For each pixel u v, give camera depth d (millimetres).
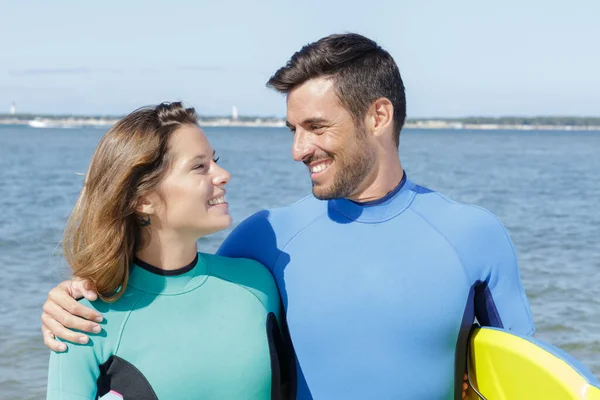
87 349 2066
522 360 2170
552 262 10367
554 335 6754
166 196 2135
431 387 2291
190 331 2156
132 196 2105
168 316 2160
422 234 2363
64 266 2369
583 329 6914
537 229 13898
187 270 2223
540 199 19516
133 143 2100
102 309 2123
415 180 25438
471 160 38938
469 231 2355
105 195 2096
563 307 7719
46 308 2094
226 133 127562
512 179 26094
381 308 2283
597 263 10227
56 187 21797
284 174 27172
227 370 2150
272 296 2354
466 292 2307
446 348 2303
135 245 2191
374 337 2281
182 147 2145
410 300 2283
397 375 2273
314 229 2438
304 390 2340
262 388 2205
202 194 2150
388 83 2348
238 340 2188
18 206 17234
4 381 5652
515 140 94062
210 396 2135
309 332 2322
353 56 2281
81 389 2045
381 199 2398
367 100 2297
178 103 2229
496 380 2271
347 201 2432
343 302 2307
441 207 2436
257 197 19469
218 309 2219
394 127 2406
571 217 15672
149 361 2098
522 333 2340
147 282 2186
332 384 2305
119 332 2109
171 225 2160
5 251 11203
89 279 2098
